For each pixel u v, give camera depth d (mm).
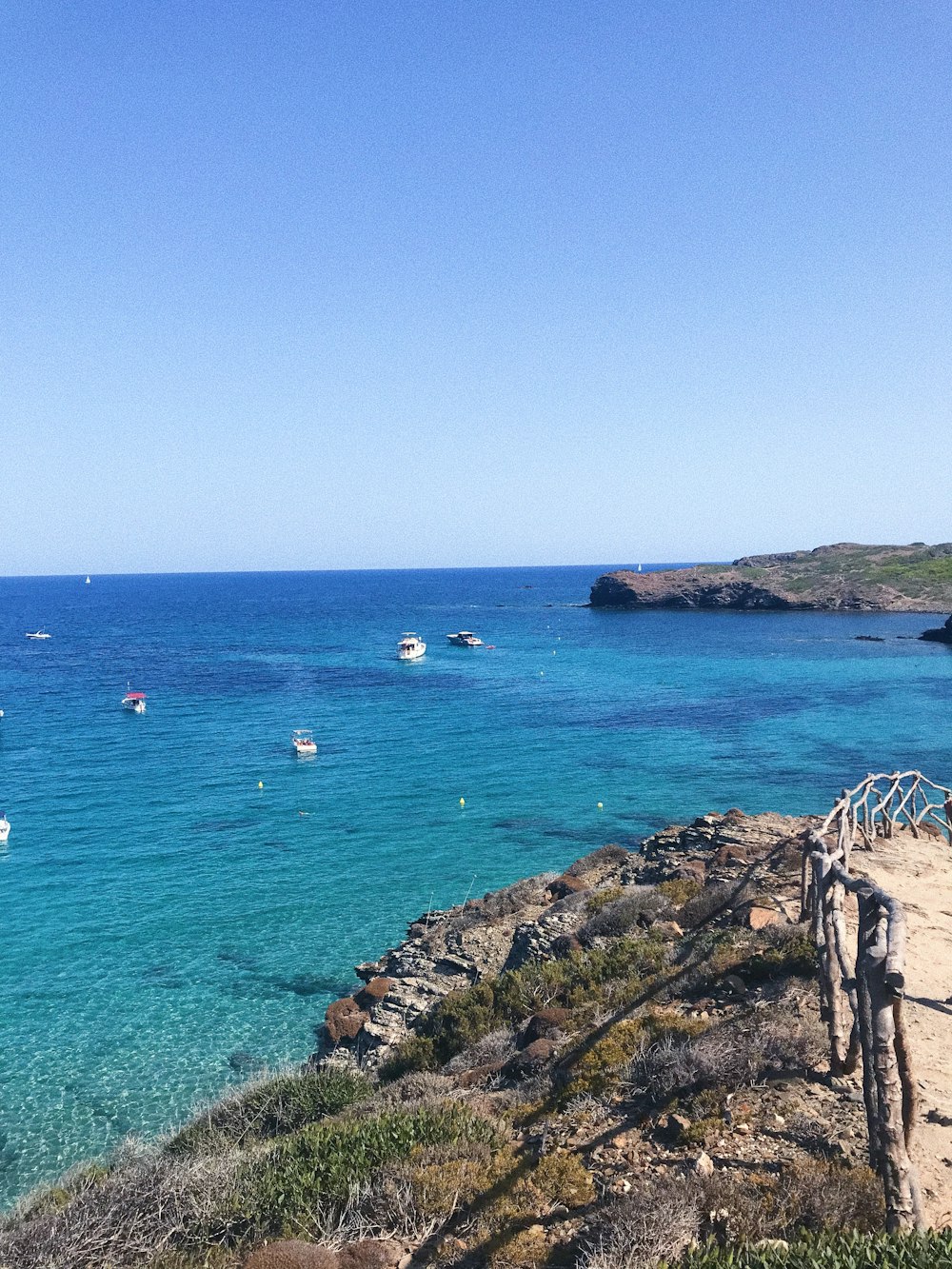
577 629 170875
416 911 33531
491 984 18062
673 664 114562
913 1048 10625
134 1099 21328
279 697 92125
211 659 131375
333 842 42625
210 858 40344
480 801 49750
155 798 51438
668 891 20125
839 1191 7738
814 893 13438
